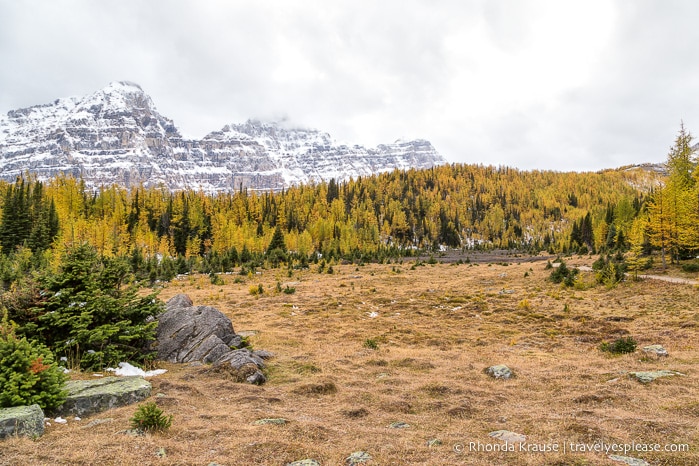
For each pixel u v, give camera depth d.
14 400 9.21
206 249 117.50
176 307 20.14
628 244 70.31
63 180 140.62
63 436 8.70
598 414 10.21
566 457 7.76
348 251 114.38
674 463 7.41
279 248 94.50
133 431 9.00
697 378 12.85
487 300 37.75
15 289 15.30
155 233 114.75
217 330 18.03
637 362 15.73
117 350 15.17
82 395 10.59
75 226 86.69
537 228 188.12
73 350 14.48
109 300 15.19
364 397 12.69
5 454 7.59
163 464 7.57
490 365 16.89
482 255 132.62
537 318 28.78
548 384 13.74
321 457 8.16
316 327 27.06
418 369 16.66
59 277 15.16
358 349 20.55
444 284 51.97
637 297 33.66
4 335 11.34
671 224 44.12
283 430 9.52
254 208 155.00
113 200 140.75
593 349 19.58
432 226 174.12
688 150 57.06
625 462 7.53
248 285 53.84
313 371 16.12
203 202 151.88
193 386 13.12
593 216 144.25
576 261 64.62
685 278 38.31
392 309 35.03
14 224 81.00
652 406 10.70
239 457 8.04
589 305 32.59
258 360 16.39
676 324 23.66
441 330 26.38
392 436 9.32
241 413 10.91
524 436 9.13
